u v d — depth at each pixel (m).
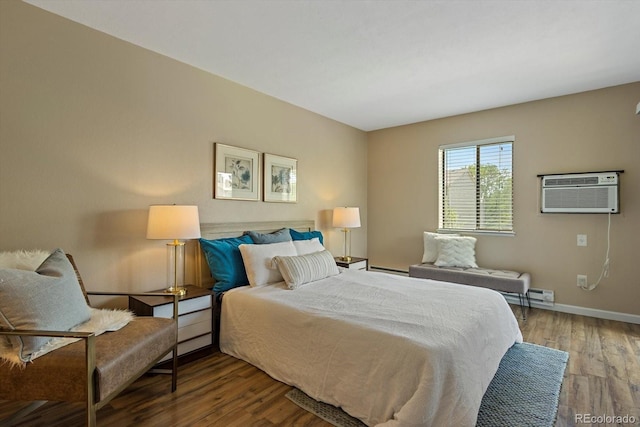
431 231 4.48
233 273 2.75
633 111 3.19
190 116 2.84
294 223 3.83
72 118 2.18
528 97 3.60
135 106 2.49
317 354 1.95
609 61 2.73
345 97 3.61
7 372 1.41
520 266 3.83
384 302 2.26
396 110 4.06
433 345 1.60
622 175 3.25
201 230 2.90
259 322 2.30
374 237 5.05
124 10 2.06
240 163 3.24
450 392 1.53
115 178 2.39
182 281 2.80
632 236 3.21
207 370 2.27
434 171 4.45
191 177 2.85
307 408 1.84
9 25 1.94
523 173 3.79
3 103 1.93
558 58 2.68
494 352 2.01
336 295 2.44
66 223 2.16
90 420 1.37
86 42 2.24
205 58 2.71
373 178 5.05
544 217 3.67
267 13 2.08
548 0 1.93
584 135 3.43
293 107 3.84
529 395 1.96
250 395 1.97
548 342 2.74
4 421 1.67
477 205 4.16
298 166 3.92
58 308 1.57
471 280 3.62
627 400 1.92
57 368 1.39
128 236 2.47
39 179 2.05
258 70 2.93
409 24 2.19
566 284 3.56
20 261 1.78
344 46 2.49
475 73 2.97
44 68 2.07
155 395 1.96
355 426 1.69
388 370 1.64
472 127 4.13
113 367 1.46
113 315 1.87
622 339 2.79
